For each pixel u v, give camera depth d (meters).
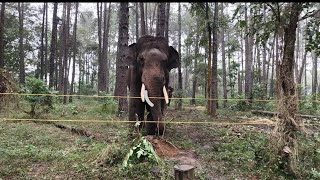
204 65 23.58
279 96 5.69
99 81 29.36
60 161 6.04
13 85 9.84
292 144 5.51
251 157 6.17
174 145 7.06
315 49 6.55
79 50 44.59
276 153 5.50
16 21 29.06
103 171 5.37
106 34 34.31
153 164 5.46
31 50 32.41
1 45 17.94
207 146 7.34
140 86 7.90
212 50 15.45
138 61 7.75
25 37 31.69
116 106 15.10
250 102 19.22
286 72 5.67
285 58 5.70
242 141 7.69
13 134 8.38
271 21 6.48
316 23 6.46
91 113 13.79
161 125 7.11
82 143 7.50
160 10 14.22
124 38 12.52
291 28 5.69
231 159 6.18
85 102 22.27
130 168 5.31
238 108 19.16
